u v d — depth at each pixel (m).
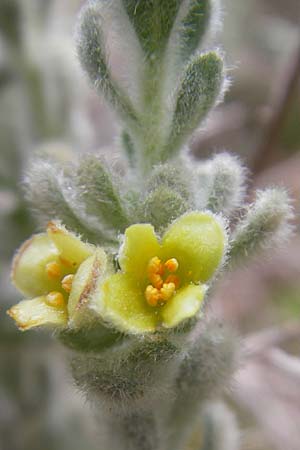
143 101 0.05
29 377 0.07
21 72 0.07
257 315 0.09
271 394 0.07
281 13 0.13
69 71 0.07
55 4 0.08
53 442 0.07
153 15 0.05
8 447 0.07
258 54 0.12
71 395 0.07
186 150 0.05
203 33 0.05
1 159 0.07
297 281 0.09
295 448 0.07
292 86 0.07
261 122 0.08
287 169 0.09
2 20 0.07
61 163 0.05
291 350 0.07
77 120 0.08
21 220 0.07
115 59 0.06
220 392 0.05
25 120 0.07
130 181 0.05
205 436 0.05
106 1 0.05
